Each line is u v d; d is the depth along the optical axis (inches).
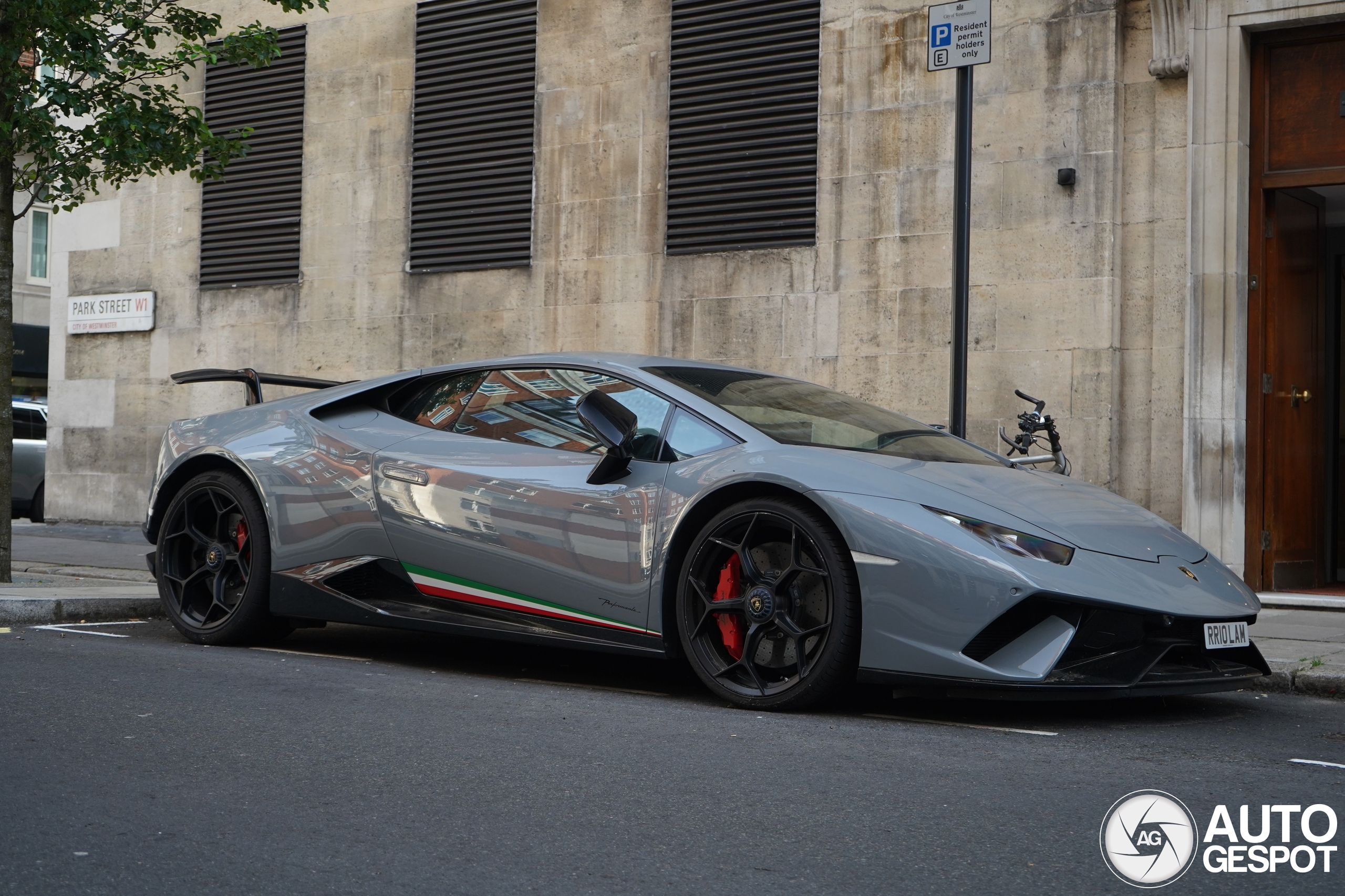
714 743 139.7
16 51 279.6
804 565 159.5
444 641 221.6
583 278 398.0
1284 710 174.6
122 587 274.8
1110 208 319.9
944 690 150.9
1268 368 308.0
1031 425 251.1
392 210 433.7
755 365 370.0
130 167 294.4
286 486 200.7
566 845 102.3
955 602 148.5
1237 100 303.0
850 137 357.4
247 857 97.9
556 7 405.7
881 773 127.6
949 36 257.9
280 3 316.2
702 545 164.2
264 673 177.2
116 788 115.9
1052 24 329.1
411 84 431.2
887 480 159.0
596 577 172.1
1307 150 302.4
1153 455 315.6
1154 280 316.8
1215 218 303.7
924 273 345.1
